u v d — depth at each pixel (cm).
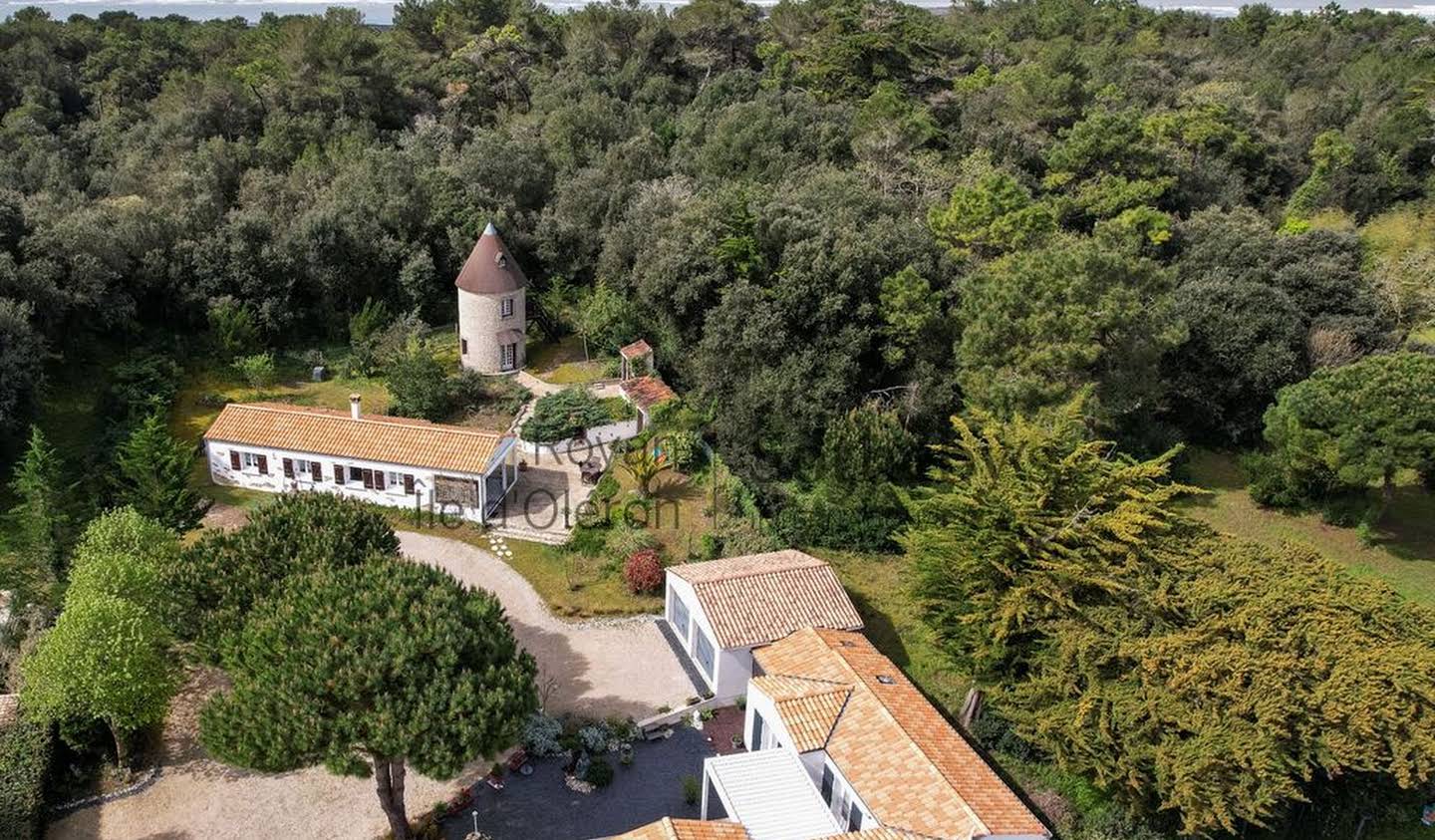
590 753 3344
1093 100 8844
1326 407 5109
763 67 9700
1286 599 3120
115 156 7425
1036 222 6222
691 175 7475
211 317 5888
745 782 2986
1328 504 5441
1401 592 4809
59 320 5400
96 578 3139
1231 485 5888
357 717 2636
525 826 3064
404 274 6444
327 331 6456
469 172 7006
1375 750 2814
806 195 6334
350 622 2761
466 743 2636
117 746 3186
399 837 2905
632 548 4350
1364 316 6319
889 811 2839
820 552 4694
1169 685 2933
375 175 6806
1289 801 3147
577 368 6050
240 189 7000
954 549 3412
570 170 7450
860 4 9669
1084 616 3238
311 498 3553
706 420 5422
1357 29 12900
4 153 7131
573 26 9612
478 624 2928
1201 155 8700
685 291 5634
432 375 5391
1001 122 8475
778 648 3588
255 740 2592
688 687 3719
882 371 5578
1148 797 3025
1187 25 13300
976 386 5041
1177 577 3312
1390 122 9125
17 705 3192
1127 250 5397
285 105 8100
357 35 8388
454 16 9650
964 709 3703
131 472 3991
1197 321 6116
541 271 6912
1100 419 4997
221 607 3088
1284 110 9956
